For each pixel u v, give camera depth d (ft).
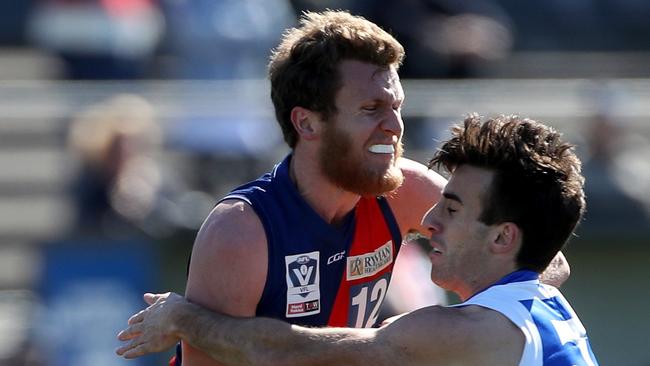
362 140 39.14
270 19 86.28
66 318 74.84
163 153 76.69
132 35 84.33
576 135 82.69
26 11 98.22
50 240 75.77
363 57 39.22
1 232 76.07
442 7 88.53
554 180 36.83
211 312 39.01
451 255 37.78
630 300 80.89
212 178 76.89
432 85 82.02
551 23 104.27
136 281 75.31
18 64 92.68
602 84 83.92
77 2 83.92
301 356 37.29
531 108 82.69
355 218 41.34
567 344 36.47
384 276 42.91
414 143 80.64
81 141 76.84
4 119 77.36
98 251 75.41
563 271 43.50
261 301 40.01
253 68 84.38
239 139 77.46
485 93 82.58
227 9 84.53
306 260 40.19
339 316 41.65
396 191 42.60
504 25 97.25
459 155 37.58
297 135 40.09
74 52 83.76
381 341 36.83
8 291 75.15
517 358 35.73
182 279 75.66
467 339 35.91
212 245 39.37
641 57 102.94
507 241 37.14
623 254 80.94
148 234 75.46
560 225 37.01
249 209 39.63
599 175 81.56
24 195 76.69
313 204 40.32
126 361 74.59
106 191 75.92
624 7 106.52
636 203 81.05
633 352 80.74
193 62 83.71
